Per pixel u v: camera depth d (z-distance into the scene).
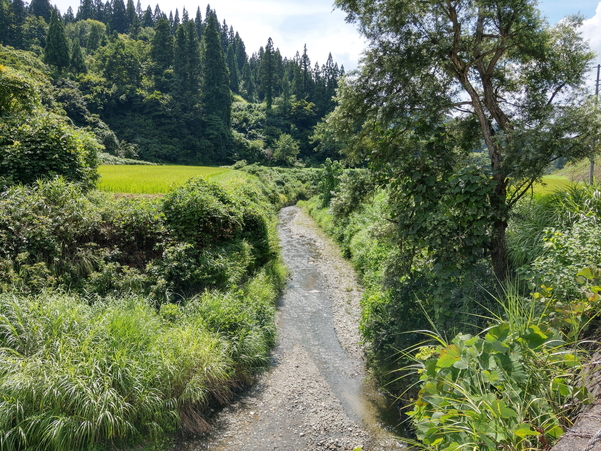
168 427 4.95
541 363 2.78
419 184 6.17
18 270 6.30
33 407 4.27
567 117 5.09
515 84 6.98
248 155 74.25
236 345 6.56
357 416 5.67
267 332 7.80
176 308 6.65
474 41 6.55
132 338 5.40
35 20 94.75
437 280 5.91
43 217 7.04
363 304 8.77
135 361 4.98
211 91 74.56
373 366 6.95
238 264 9.34
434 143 6.28
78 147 10.20
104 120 67.94
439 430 2.54
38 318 5.08
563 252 4.48
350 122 7.28
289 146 74.88
